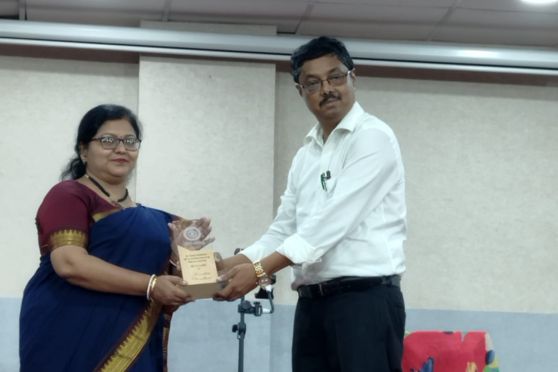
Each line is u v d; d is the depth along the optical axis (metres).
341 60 3.04
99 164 2.84
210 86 5.88
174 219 2.99
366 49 5.88
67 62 5.88
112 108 2.88
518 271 6.12
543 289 6.13
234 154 5.84
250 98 5.90
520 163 6.23
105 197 2.83
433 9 5.64
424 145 6.16
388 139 3.02
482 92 6.25
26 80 5.83
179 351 5.59
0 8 5.63
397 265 2.96
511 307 6.09
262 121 5.89
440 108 6.20
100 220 2.78
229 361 5.62
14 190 5.73
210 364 5.61
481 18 5.78
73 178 2.93
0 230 5.68
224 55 5.77
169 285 2.71
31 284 2.77
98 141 2.83
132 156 2.88
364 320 2.86
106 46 5.67
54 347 2.69
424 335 4.75
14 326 5.55
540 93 6.31
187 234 2.88
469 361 4.74
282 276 5.88
